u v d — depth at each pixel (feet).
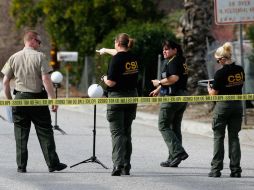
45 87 107.14
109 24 289.94
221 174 110.52
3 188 98.68
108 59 250.78
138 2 289.53
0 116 180.24
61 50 305.94
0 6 393.29
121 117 108.27
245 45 213.87
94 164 119.24
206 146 144.87
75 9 286.87
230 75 106.63
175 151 117.19
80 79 296.30
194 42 214.69
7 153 130.52
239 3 170.40
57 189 98.02
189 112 199.11
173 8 376.89
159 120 117.70
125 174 109.81
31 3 308.19
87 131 167.84
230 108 106.52
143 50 251.19
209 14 216.54
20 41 373.61
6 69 108.27
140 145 144.87
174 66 115.34
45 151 110.11
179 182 103.91
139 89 252.62
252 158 128.67
